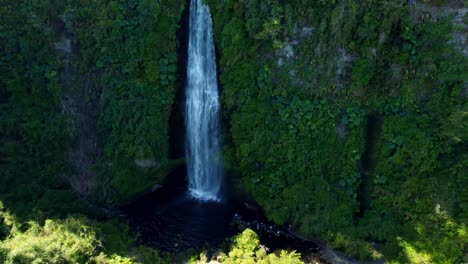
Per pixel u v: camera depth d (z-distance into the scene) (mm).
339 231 18938
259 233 20016
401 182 19609
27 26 19891
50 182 19797
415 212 19000
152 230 20000
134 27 20391
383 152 20000
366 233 18859
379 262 18094
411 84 19797
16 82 19828
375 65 20062
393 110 20188
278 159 20562
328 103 20562
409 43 19547
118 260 16922
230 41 20266
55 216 17859
